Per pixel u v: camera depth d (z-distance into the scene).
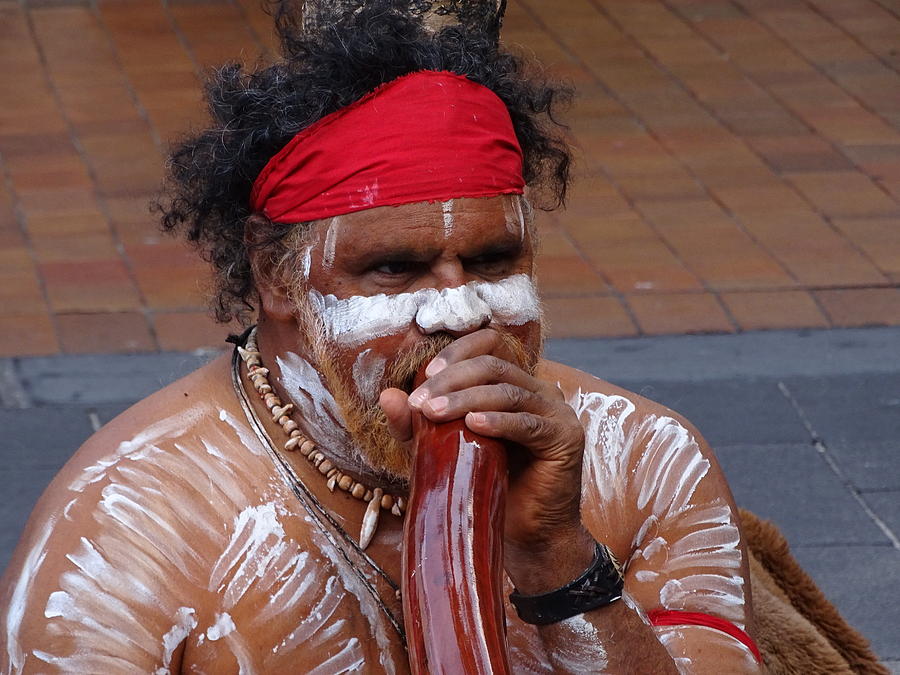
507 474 4.45
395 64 4.95
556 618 4.85
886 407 14.96
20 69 23.14
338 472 5.31
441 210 4.83
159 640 4.96
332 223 4.94
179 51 24.14
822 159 21.03
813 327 16.53
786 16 26.94
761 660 5.80
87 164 19.89
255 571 5.11
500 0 5.61
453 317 4.84
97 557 5.00
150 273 17.00
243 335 5.62
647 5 27.30
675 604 5.76
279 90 5.09
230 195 5.35
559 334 16.12
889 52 25.38
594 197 19.53
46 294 16.47
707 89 23.53
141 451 5.26
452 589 3.97
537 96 5.73
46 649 4.90
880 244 18.56
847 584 12.10
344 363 5.02
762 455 14.06
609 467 5.90
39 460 13.48
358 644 5.16
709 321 16.55
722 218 19.12
